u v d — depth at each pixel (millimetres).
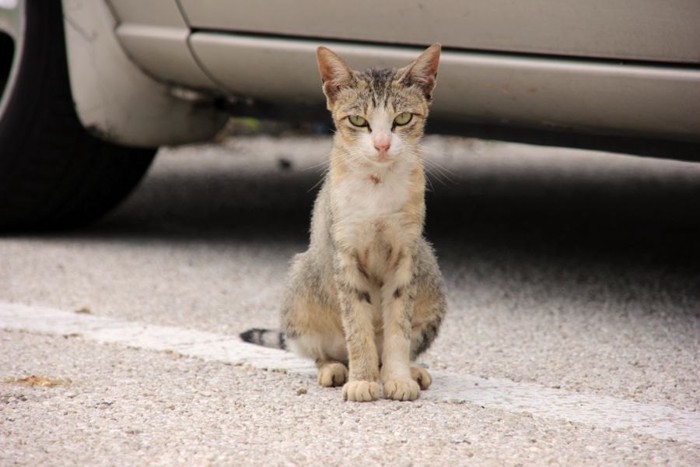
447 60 9148
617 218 14602
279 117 11711
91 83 11430
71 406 6820
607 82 8422
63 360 7953
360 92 7594
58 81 11766
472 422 6590
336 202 7520
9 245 12391
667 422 6645
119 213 14625
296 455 5965
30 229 13172
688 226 14031
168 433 6328
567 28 8414
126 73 11336
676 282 10961
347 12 9453
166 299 10180
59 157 12109
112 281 10820
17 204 12430
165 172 18391
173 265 11594
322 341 7938
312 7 9625
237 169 18719
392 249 7562
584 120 8992
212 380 7508
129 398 7016
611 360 8203
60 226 13352
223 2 10133
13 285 10539
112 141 11797
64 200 12641
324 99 10570
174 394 7133
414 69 7730
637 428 6523
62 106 11836
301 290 7871
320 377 7516
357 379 7320
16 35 11789
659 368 7965
